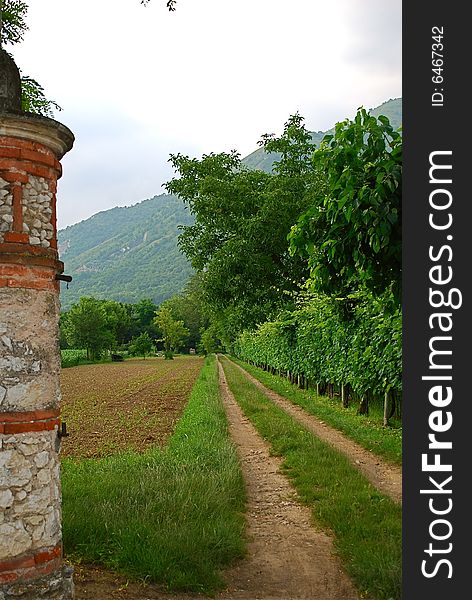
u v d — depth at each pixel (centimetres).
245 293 2295
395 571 645
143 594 639
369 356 1664
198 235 2530
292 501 1009
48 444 584
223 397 2955
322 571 716
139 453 1456
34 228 583
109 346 9975
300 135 2495
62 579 586
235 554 752
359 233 776
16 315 566
